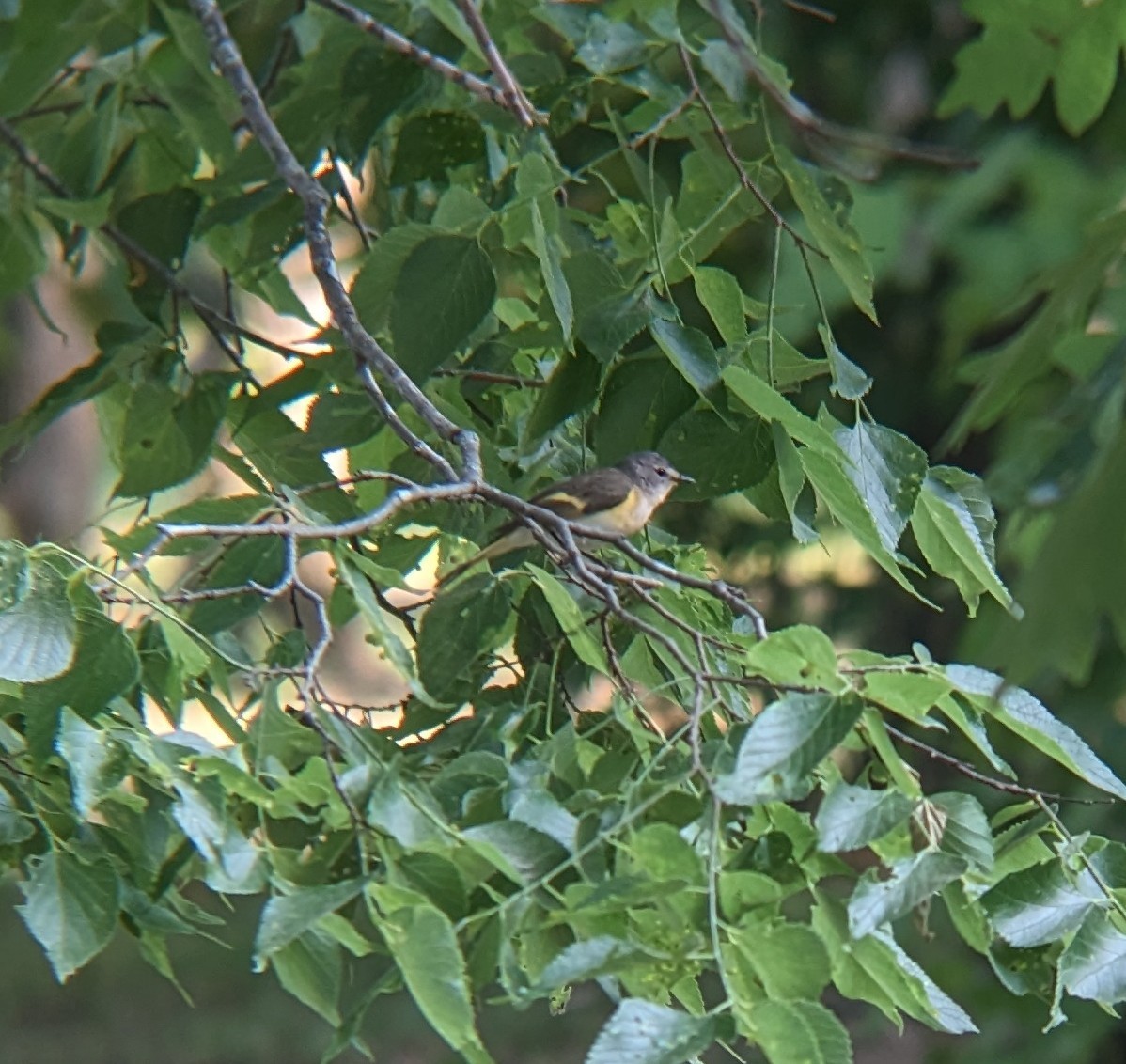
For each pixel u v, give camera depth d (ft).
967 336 51.01
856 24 57.52
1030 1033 45.83
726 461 25.16
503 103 28.91
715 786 17.25
